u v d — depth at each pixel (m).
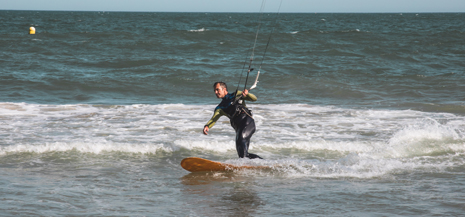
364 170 11.69
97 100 24.92
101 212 8.40
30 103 23.16
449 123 18.12
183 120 18.88
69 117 19.25
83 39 59.00
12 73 32.28
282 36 67.94
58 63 38.97
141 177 11.08
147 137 15.66
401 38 72.62
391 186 10.26
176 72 34.59
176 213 8.42
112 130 16.77
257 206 8.86
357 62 43.47
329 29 112.00
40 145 13.45
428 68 40.50
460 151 13.64
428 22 176.62
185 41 60.53
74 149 13.52
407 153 13.44
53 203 8.87
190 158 11.16
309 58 46.91
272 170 11.70
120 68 37.78
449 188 10.04
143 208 8.70
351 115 20.17
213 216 8.27
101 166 12.03
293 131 16.83
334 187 10.20
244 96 11.95
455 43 63.72
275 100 25.11
